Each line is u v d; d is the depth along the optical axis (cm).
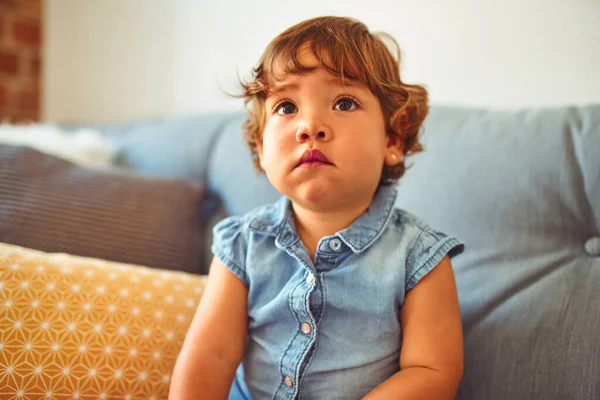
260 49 141
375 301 63
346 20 71
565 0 98
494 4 106
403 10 118
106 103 181
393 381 58
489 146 80
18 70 181
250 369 67
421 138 87
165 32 164
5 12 176
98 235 93
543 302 67
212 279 70
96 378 62
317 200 61
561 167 73
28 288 64
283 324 65
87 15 183
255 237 71
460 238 77
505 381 65
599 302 64
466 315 72
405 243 66
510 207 75
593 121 75
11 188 92
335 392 62
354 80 63
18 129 134
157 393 65
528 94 103
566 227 71
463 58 110
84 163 123
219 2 150
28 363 60
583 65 96
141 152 135
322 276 65
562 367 62
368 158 62
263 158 70
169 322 71
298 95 63
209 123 129
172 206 106
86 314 65
